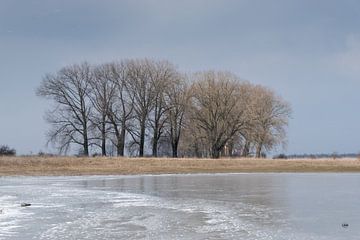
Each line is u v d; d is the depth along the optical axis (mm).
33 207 25500
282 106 89250
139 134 84562
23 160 60969
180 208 25031
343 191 33688
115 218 21672
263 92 84375
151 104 83938
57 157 64688
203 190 35094
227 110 82875
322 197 29859
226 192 33438
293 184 40562
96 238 17250
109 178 50594
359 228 18984
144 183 42719
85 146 82812
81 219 21406
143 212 23578
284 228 19031
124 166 63094
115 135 83938
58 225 19812
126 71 83625
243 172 62219
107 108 83250
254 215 22469
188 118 82938
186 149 86438
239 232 18250
